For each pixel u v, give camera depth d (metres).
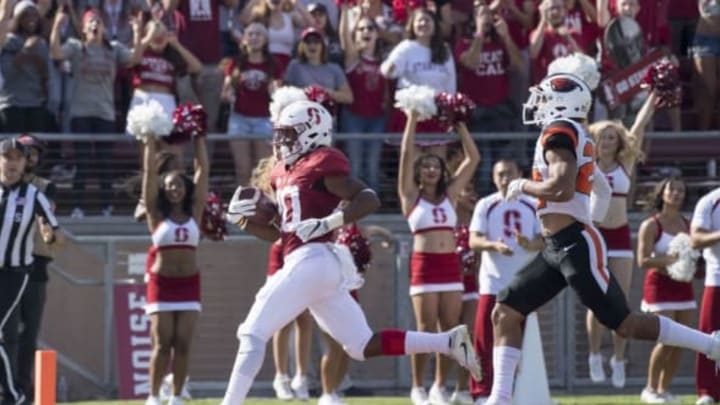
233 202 29.77
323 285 28.20
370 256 40.19
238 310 48.09
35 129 48.25
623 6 51.06
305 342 41.84
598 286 28.64
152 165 39.41
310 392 46.09
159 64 48.59
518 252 38.12
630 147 42.06
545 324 48.50
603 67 51.16
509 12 52.16
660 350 40.38
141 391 45.81
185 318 39.28
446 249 39.88
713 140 50.25
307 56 48.97
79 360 46.50
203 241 47.97
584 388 48.56
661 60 43.38
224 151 48.81
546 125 29.16
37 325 40.06
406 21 51.19
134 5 51.50
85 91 48.69
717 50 53.12
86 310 46.69
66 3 50.38
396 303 48.00
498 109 51.03
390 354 28.69
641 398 41.56
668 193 41.34
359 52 49.94
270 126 49.00
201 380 47.88
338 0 52.97
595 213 30.45
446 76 49.00
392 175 49.50
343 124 50.12
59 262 46.69
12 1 48.47
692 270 40.38
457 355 28.81
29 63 48.06
